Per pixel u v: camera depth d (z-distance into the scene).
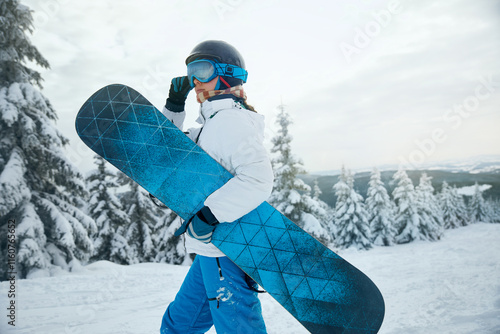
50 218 10.93
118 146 1.63
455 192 36.94
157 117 1.63
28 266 9.82
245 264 1.51
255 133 1.49
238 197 1.38
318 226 15.09
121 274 6.67
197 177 1.54
